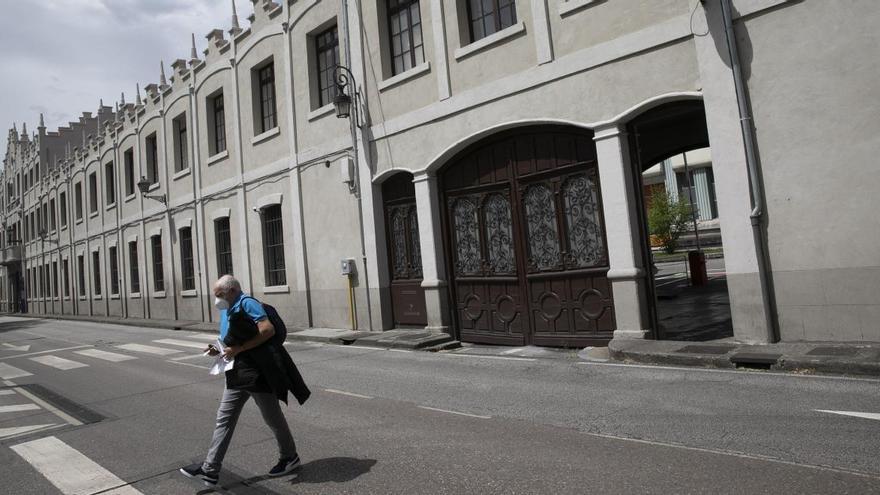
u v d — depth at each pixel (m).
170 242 22.95
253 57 17.67
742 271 8.26
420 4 12.46
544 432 5.38
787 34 7.87
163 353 13.38
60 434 6.61
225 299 4.59
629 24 9.29
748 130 8.13
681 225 28.09
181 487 4.65
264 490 4.44
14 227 48.06
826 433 4.71
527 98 10.59
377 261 13.61
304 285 15.83
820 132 7.66
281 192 16.73
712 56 8.44
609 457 4.57
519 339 11.12
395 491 4.21
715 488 3.82
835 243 7.58
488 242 11.70
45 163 39.94
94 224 30.94
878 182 7.26
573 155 10.26
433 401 6.96
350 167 14.12
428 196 12.41
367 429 5.90
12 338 21.02
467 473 4.45
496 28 11.41
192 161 21.14
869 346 7.19
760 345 7.95
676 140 13.99
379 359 10.51
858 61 7.37
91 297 31.59
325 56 15.48
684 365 7.80
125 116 26.61
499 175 11.41
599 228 9.91
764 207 8.11
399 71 13.32
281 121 16.64
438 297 12.31
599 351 9.48
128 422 6.96
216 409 7.34
